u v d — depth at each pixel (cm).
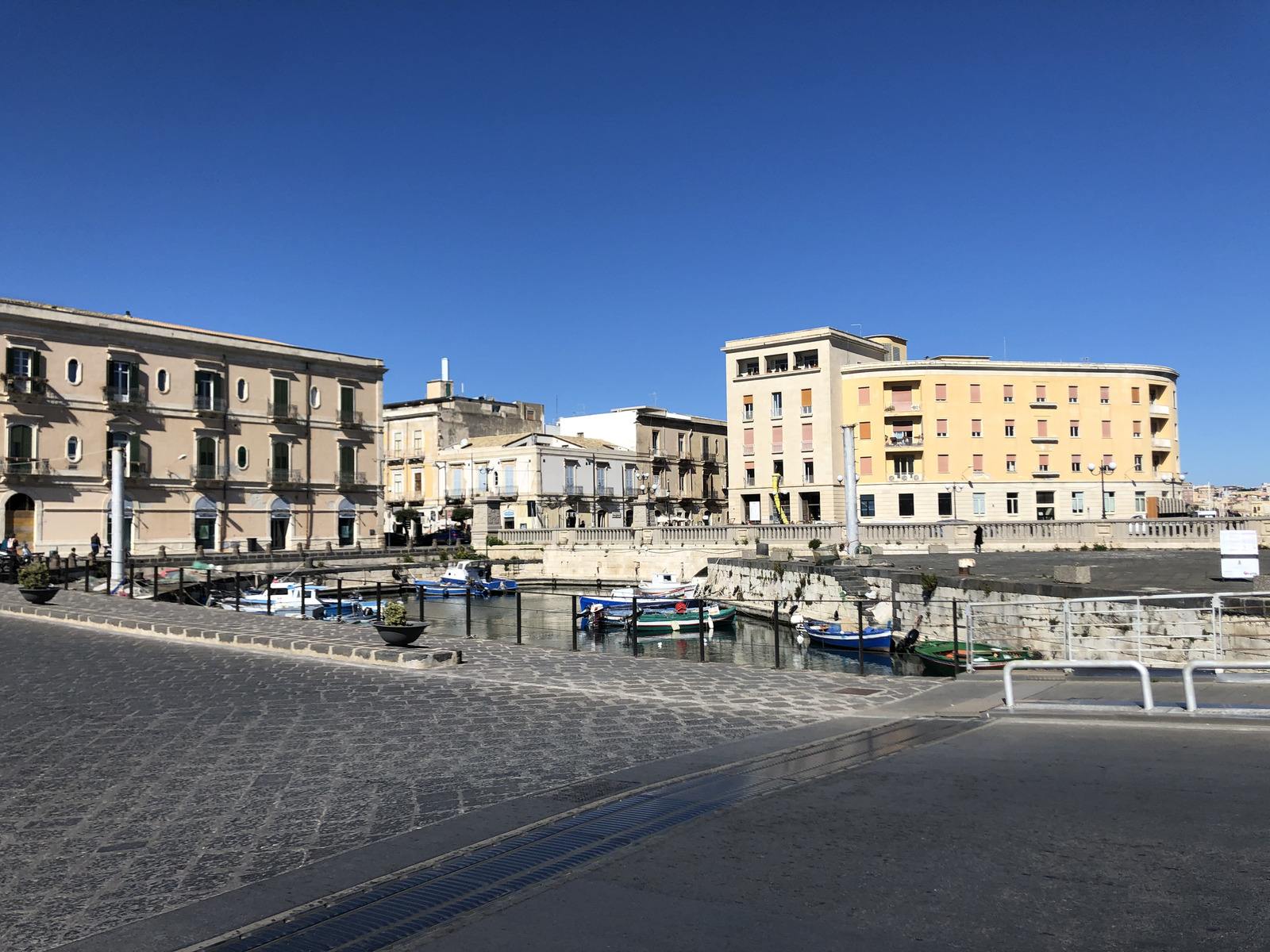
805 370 7794
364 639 1883
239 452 5994
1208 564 3347
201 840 719
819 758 929
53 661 1744
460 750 1005
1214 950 484
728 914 548
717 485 11262
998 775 835
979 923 527
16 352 5012
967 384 7525
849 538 4128
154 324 5741
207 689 1423
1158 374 7862
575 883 604
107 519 5322
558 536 6469
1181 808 718
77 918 572
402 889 605
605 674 1535
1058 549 4650
